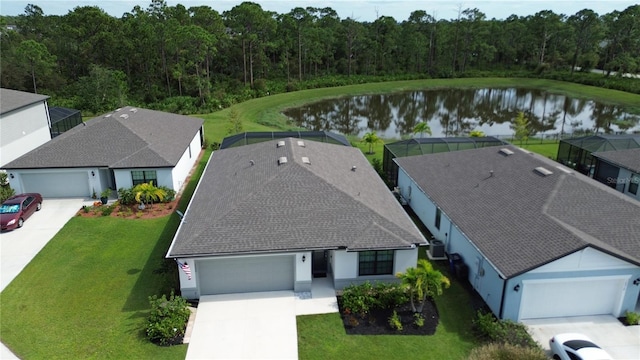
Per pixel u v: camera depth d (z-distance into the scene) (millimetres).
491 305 19562
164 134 37062
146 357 16797
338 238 20422
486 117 70375
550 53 110500
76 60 79875
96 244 25203
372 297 19641
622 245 19094
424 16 114250
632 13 98438
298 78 97062
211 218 21438
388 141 53969
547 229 19500
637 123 64750
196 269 20000
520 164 25922
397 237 20641
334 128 62438
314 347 17375
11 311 19422
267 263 20594
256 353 17047
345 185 24516
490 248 19859
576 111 74375
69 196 32031
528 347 16797
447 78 106812
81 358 16688
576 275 18328
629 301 19094
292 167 24266
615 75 94688
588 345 16375
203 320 18906
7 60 69750
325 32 102812
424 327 18516
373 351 17156
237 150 32344
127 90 73188
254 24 86875
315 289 21094
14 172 30922
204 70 80750
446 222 24516
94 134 33750
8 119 36219
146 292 20812
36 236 26047
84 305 19828
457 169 28500
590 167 36688
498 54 117625
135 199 30250
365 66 107500
